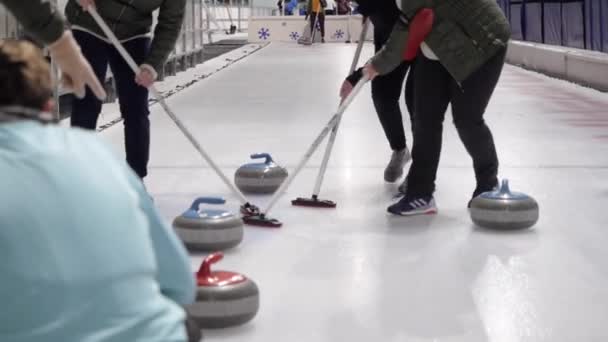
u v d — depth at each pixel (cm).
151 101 1073
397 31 456
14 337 148
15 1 247
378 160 678
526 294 362
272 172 555
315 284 374
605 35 1341
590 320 331
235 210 508
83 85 258
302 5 3647
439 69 475
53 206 151
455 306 347
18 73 162
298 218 491
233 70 1622
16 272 148
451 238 449
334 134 521
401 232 461
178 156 688
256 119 918
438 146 493
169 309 160
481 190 498
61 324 149
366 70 470
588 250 428
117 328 152
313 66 1731
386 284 374
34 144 156
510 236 454
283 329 320
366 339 311
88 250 151
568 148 733
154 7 486
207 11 2550
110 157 163
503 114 967
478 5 462
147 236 160
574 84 1337
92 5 464
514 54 1797
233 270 393
